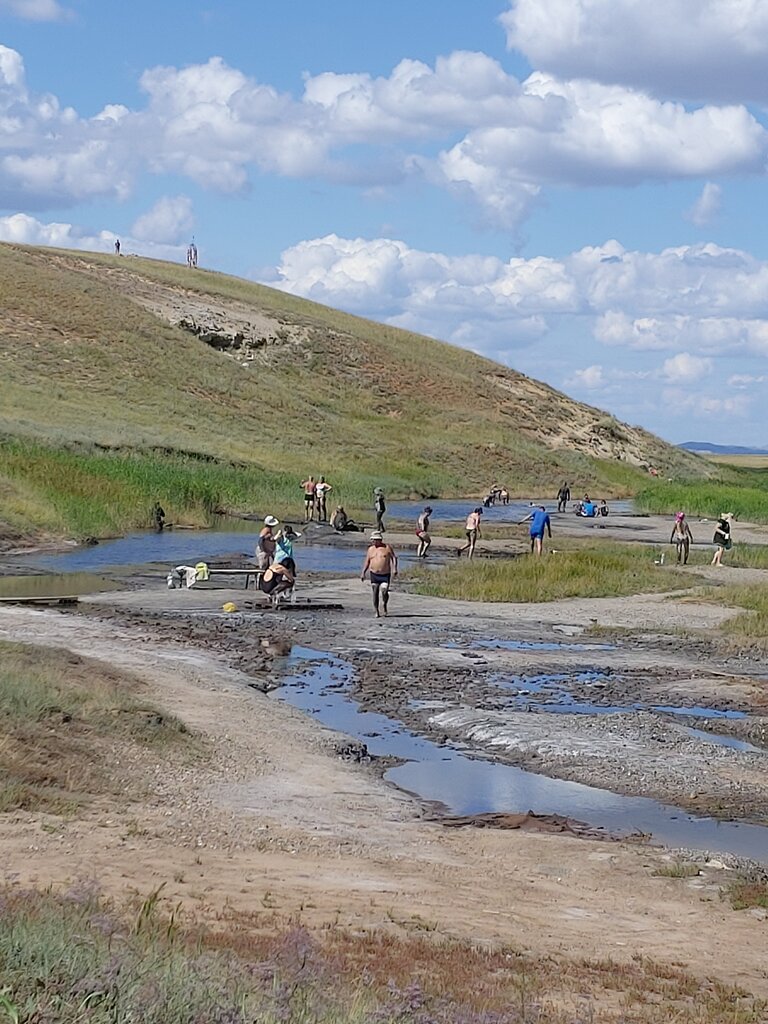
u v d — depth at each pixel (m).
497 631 28.97
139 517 55.59
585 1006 7.97
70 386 89.81
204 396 98.19
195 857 11.44
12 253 116.06
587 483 108.12
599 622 30.78
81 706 16.20
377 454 99.38
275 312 128.50
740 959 9.66
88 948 6.75
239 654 24.64
